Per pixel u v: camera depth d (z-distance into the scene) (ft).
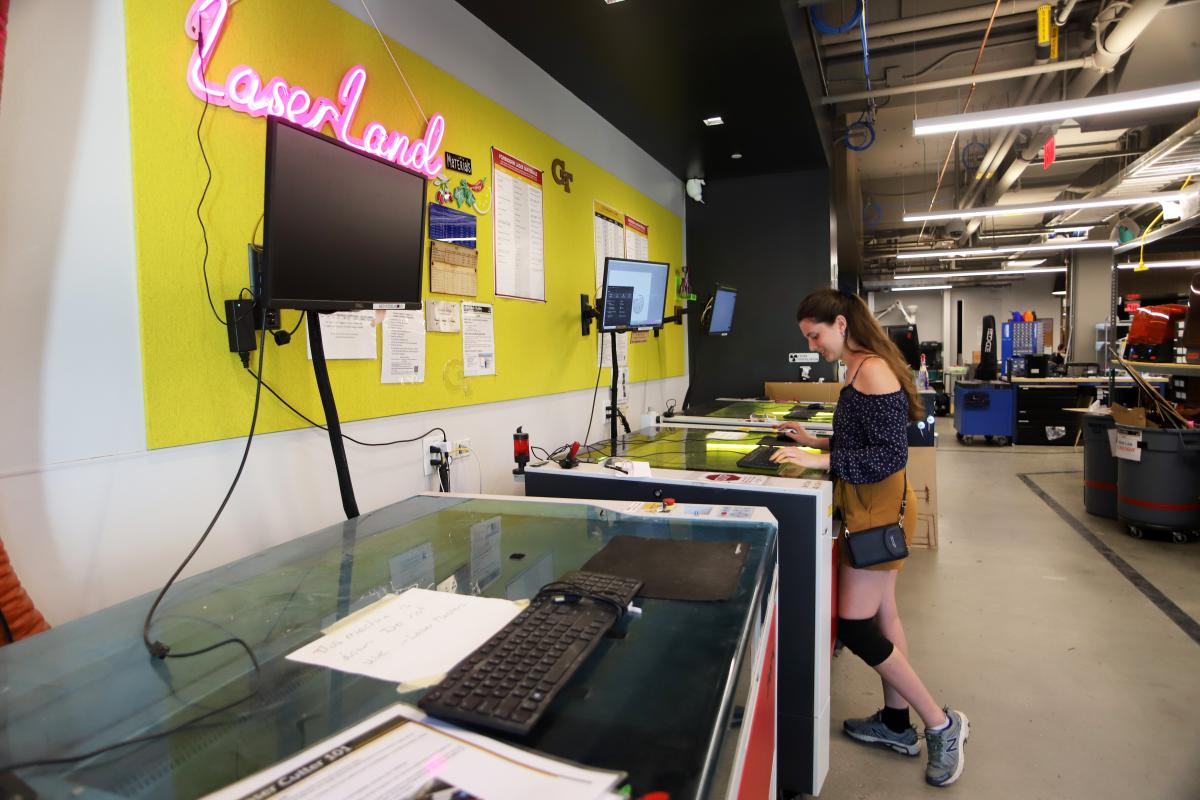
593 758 1.69
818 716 5.51
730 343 15.79
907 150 22.99
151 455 4.18
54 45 3.68
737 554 3.39
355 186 4.46
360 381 5.83
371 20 5.98
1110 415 14.35
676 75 9.50
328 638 2.52
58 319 3.71
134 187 4.08
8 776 1.74
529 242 8.68
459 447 7.12
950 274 40.63
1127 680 7.52
